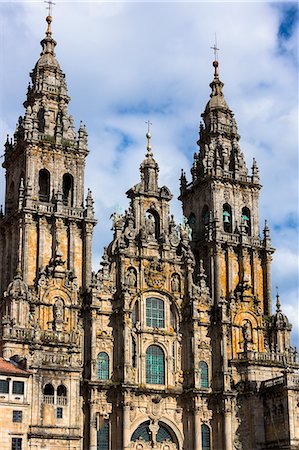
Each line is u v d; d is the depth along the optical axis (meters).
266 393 103.44
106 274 102.75
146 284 104.69
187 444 101.06
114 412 97.38
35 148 104.56
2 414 82.75
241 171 118.25
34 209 101.19
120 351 99.25
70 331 96.75
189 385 102.81
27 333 92.00
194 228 117.62
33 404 84.75
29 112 106.19
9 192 108.94
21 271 98.50
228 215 116.06
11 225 104.88
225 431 101.44
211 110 122.56
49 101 110.25
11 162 110.50
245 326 108.62
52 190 104.19
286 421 98.94
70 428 86.12
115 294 102.38
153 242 107.06
